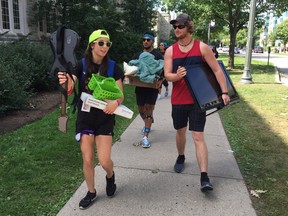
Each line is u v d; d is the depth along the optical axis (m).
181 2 20.19
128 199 3.60
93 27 17.25
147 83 5.09
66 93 3.20
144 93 5.25
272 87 12.45
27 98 7.64
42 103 8.32
